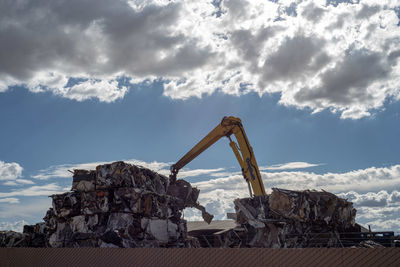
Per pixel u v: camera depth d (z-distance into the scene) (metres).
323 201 27.23
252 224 28.84
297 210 26.55
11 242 32.19
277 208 27.19
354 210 30.05
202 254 16.03
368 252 12.66
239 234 30.70
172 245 30.38
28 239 33.16
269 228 28.02
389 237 23.33
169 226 30.31
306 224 27.41
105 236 27.09
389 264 12.30
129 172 27.95
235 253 15.23
